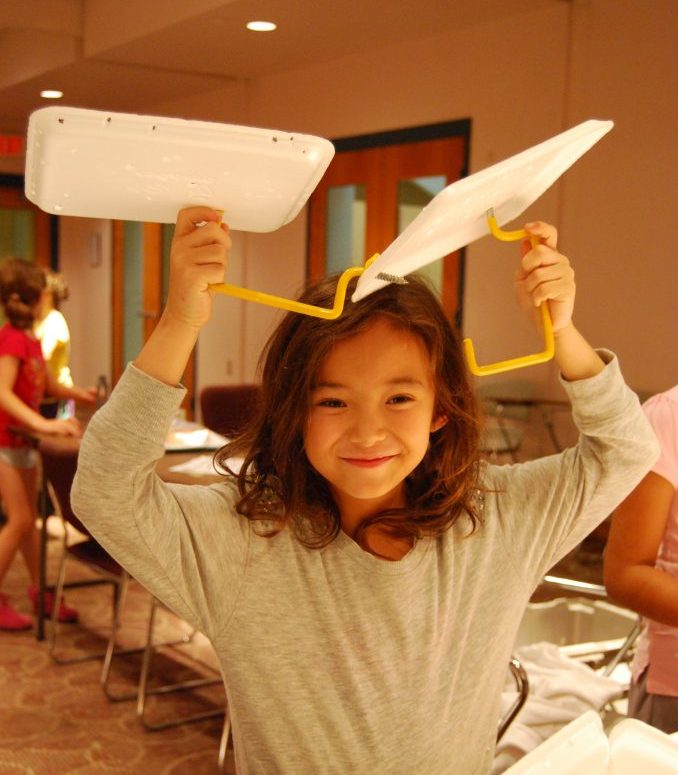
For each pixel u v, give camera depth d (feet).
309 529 3.38
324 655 3.36
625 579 4.63
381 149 18.02
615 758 3.21
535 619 8.09
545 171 3.01
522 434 14.70
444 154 16.62
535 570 3.75
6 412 11.64
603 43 13.84
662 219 13.25
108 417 2.99
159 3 15.81
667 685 4.76
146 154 2.51
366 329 3.21
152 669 11.21
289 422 3.33
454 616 3.56
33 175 2.57
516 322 15.44
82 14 18.38
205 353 24.03
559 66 14.47
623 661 7.07
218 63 19.07
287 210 2.91
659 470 4.59
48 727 9.68
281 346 3.46
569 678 6.28
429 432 3.45
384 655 3.39
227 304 23.03
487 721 3.71
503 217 3.26
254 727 3.36
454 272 16.58
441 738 3.49
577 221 14.49
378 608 3.38
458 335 3.61
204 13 14.79
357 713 3.37
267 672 3.33
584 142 2.93
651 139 13.30
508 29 15.21
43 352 12.92
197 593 3.24
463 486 3.56
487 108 15.70
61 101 24.27
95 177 2.59
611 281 14.07
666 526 4.78
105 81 21.07
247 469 3.54
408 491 3.68
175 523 3.18
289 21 15.38
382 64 17.71
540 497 3.70
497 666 3.69
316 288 3.45
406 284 3.43
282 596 3.33
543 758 3.02
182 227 2.84
